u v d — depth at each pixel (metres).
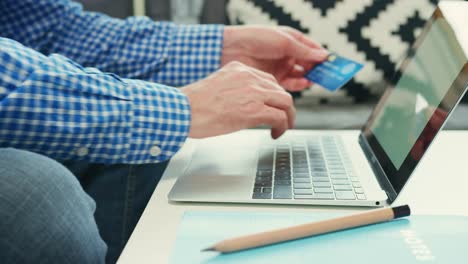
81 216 0.42
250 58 0.92
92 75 0.57
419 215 0.45
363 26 1.21
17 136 0.53
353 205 0.50
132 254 0.42
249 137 0.74
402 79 0.67
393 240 0.40
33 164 0.42
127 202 0.85
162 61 0.94
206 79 0.64
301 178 0.57
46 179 0.41
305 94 1.22
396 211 0.44
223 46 0.93
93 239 0.42
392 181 0.52
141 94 0.59
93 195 0.86
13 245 0.37
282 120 0.62
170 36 0.95
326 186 0.54
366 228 0.43
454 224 0.43
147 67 0.95
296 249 0.39
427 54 0.62
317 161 0.63
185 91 0.63
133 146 0.58
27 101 0.52
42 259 0.38
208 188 0.55
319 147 0.69
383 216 0.43
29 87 0.53
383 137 0.62
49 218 0.39
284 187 0.54
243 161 0.64
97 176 0.90
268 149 0.68
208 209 0.51
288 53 0.88
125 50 0.96
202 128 0.60
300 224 0.41
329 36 1.22
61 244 0.39
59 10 0.99
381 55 1.20
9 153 0.42
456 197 0.52
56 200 0.40
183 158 0.68
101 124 0.56
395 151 0.56
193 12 1.41
